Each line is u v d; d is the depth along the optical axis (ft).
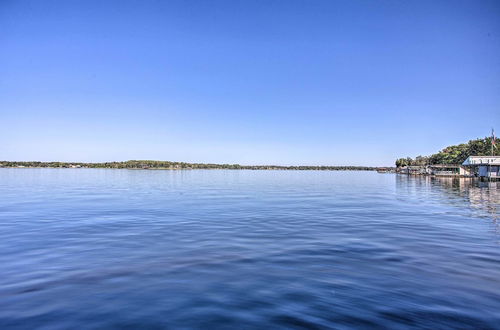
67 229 48.57
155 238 42.16
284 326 18.52
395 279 26.23
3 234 44.96
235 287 24.61
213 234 44.78
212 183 204.13
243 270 28.73
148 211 69.26
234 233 45.50
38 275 27.48
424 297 22.54
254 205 81.41
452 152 408.87
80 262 31.24
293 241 40.34
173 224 53.06
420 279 26.22
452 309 20.59
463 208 74.79
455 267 29.43
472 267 29.43
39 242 39.88
